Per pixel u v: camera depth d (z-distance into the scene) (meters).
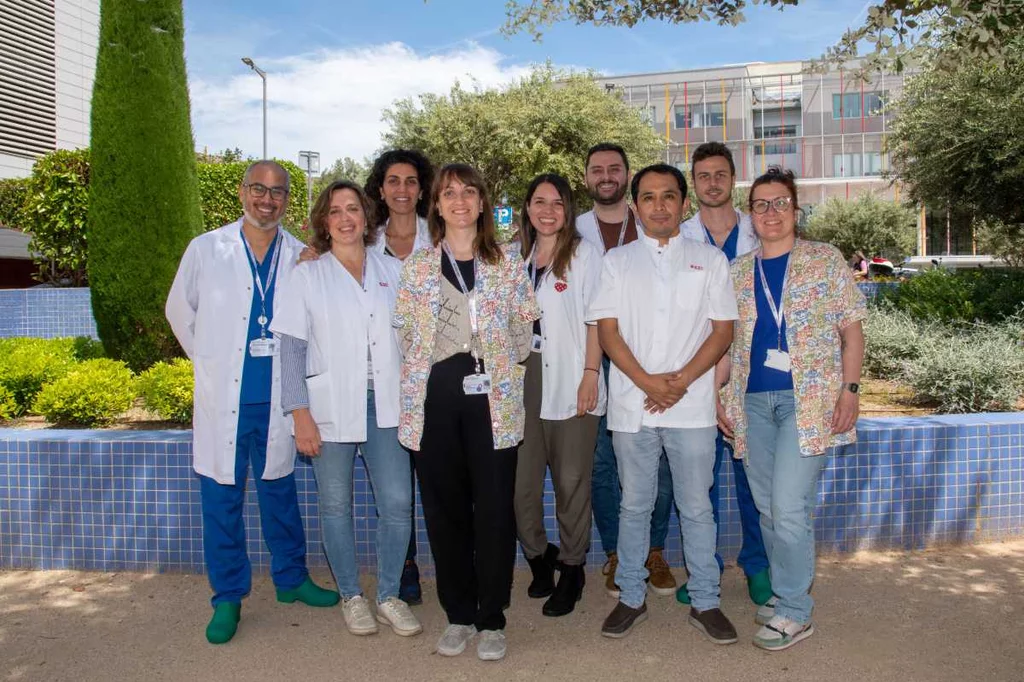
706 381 3.39
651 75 53.31
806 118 51.75
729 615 3.70
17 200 14.81
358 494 4.26
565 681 3.08
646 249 3.45
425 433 3.23
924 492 4.45
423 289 3.23
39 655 3.33
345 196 3.44
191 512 4.24
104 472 4.27
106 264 7.50
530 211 3.67
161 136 7.53
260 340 3.56
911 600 3.79
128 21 7.41
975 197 13.11
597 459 4.00
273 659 3.29
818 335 3.23
